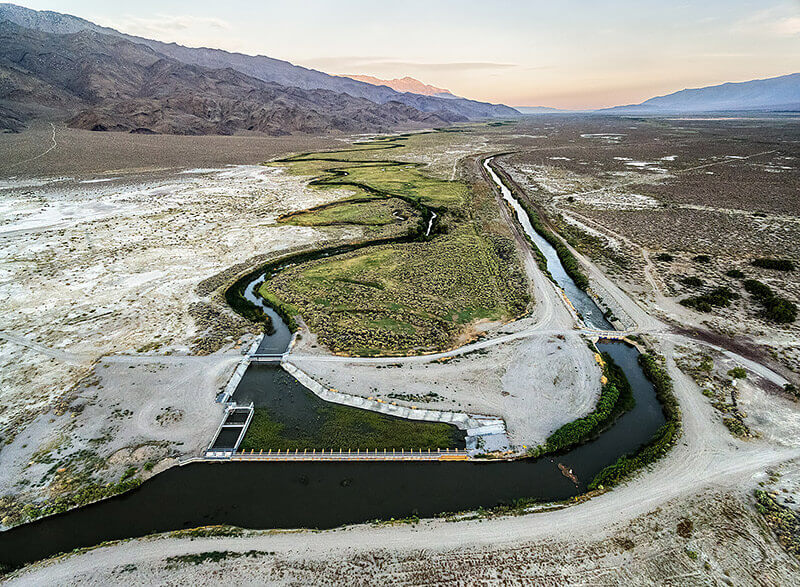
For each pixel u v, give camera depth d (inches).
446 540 800.9
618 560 758.5
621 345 1440.7
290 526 839.7
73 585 731.4
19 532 840.3
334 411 1136.8
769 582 716.7
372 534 814.5
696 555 762.2
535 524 828.6
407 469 970.7
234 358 1342.3
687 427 1056.8
